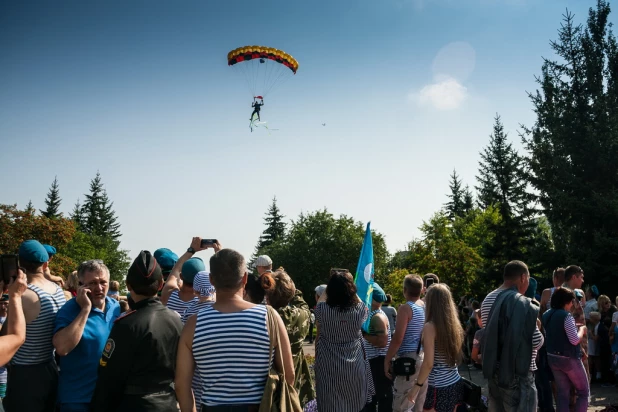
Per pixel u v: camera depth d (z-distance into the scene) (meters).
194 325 3.29
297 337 5.48
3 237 37.50
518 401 5.27
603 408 8.73
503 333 5.36
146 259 3.72
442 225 32.41
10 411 4.16
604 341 11.23
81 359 4.00
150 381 3.53
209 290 4.89
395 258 55.19
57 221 40.03
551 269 25.33
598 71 26.55
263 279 5.18
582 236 24.81
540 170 26.91
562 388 6.82
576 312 8.25
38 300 4.25
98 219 73.81
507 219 31.00
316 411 5.37
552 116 26.81
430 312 5.14
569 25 27.77
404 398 5.83
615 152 24.02
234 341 3.20
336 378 4.86
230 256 3.39
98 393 3.48
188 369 3.29
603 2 27.38
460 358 5.17
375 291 6.74
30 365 4.20
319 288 6.73
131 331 3.51
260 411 3.14
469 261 30.73
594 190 24.59
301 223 61.38
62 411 3.95
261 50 21.67
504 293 5.60
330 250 58.75
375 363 6.91
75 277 7.18
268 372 3.29
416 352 6.27
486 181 41.44
